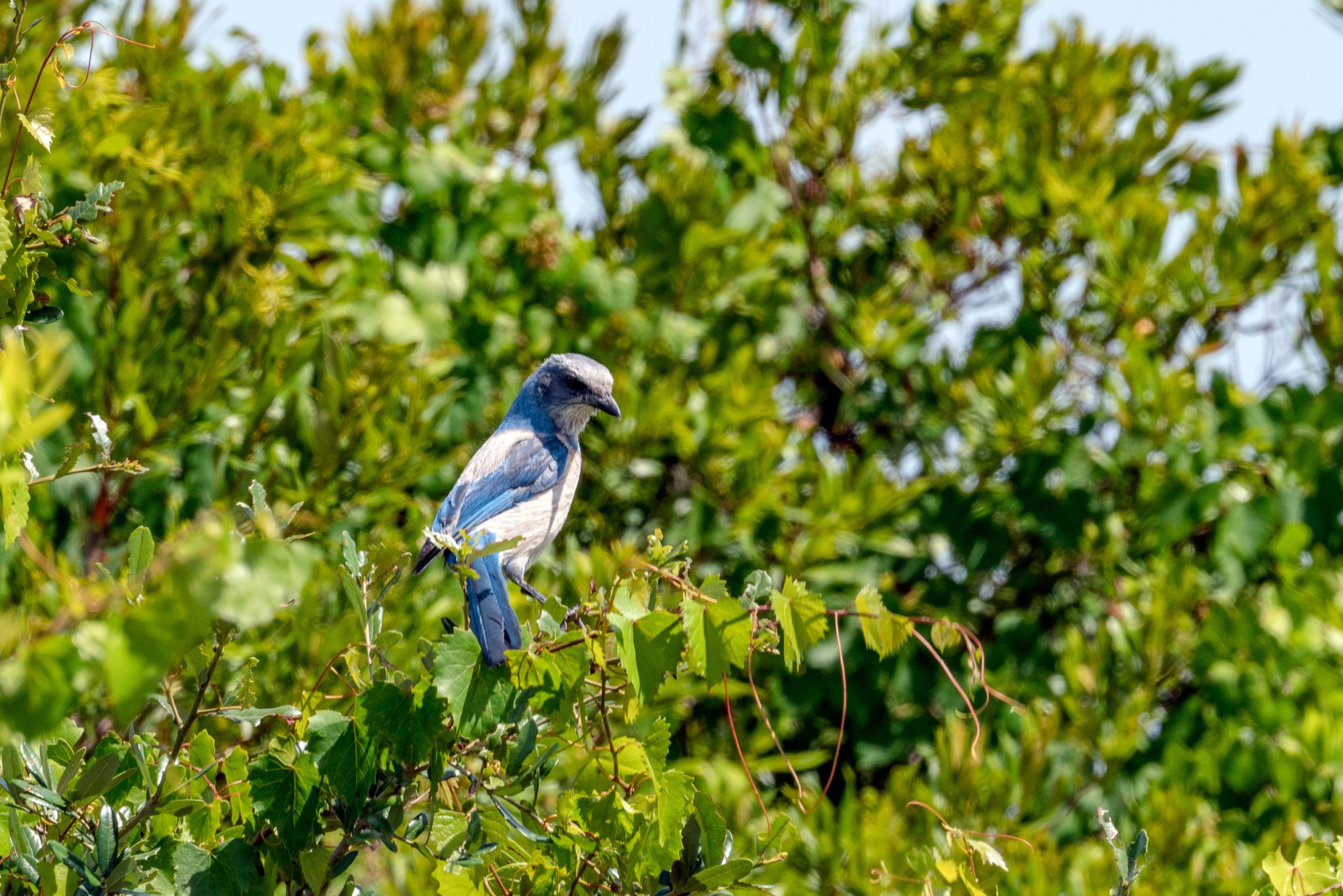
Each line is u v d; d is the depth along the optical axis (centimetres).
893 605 1354
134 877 516
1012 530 1439
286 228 1203
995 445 1400
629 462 1335
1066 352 1486
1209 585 1382
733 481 1346
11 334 373
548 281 1367
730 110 1498
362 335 1214
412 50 1486
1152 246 1425
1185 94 1538
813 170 1579
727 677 553
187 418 1084
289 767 534
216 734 862
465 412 1304
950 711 1325
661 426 1316
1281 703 1249
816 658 1306
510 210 1359
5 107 689
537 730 582
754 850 614
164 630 304
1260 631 1267
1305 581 1298
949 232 1545
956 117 1527
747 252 1408
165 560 313
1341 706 1223
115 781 533
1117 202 1473
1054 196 1450
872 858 1055
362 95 1419
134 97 1261
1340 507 1332
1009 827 1121
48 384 374
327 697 578
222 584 312
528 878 591
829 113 1548
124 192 1130
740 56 1505
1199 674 1288
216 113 1254
